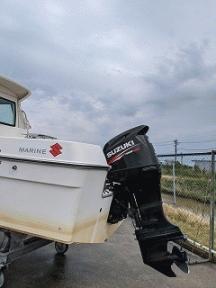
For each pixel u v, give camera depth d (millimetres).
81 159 3168
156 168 3609
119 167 3631
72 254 5188
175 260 3586
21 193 3387
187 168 7914
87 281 4188
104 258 5117
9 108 5141
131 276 4449
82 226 3275
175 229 3605
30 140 3381
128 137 3664
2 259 3541
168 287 4152
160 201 3701
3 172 3463
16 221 3404
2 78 4672
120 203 3822
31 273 4301
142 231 3639
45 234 3258
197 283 4309
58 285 4000
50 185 3250
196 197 7441
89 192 3270
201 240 5824
